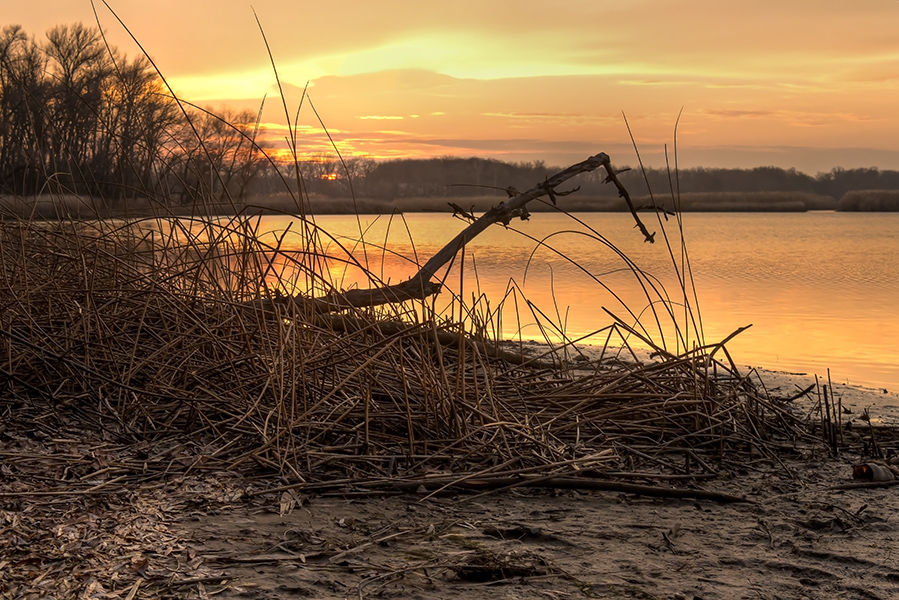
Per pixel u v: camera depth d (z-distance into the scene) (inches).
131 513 128.9
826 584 113.7
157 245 225.6
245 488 144.3
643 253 1021.2
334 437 172.4
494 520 136.4
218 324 195.6
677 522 138.3
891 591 111.3
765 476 168.1
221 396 182.7
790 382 285.7
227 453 159.8
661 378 208.5
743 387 219.8
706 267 815.1
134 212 222.2
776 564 120.4
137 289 208.7
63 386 183.6
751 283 657.6
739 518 141.4
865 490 158.9
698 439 189.0
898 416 234.2
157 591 104.5
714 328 418.9
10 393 176.6
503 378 216.4
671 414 192.4
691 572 117.2
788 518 141.2
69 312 199.6
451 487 150.6
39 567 108.0
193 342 194.2
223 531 125.3
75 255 216.4
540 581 113.0
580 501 148.4
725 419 195.5
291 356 179.9
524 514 140.0
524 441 169.9
